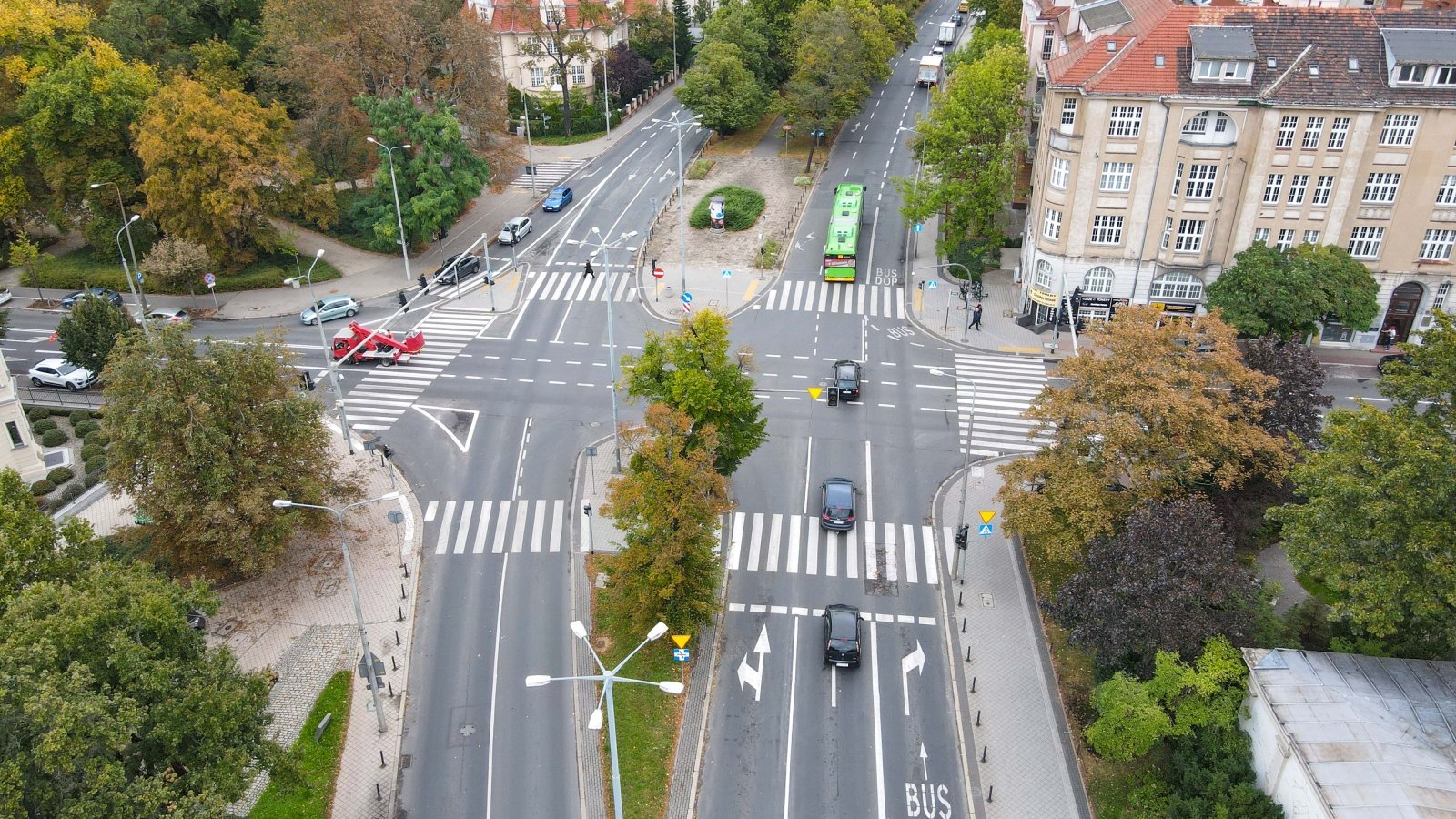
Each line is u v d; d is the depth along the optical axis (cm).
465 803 3884
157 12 10138
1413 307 6856
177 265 7294
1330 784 3256
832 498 5353
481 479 5778
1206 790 3569
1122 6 7588
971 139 7725
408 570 5081
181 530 4628
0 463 5575
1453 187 6406
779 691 4381
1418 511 3538
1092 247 6981
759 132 11375
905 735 4172
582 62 11394
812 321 7500
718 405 4909
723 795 3906
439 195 8175
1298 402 4941
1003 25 11500
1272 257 6431
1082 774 3978
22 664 2931
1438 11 6581
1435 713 3531
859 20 10562
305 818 3778
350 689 4391
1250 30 6431
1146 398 4444
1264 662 3756
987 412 6381
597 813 3847
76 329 6562
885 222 9119
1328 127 6322
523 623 4762
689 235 8950
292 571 5059
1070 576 4603
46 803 2861
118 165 8025
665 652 4541
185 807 2917
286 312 7731
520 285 8106
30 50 8362
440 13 9181
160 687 3134
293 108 9831
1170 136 6506
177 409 4419
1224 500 4775
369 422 6294
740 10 11019
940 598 4912
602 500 5584
